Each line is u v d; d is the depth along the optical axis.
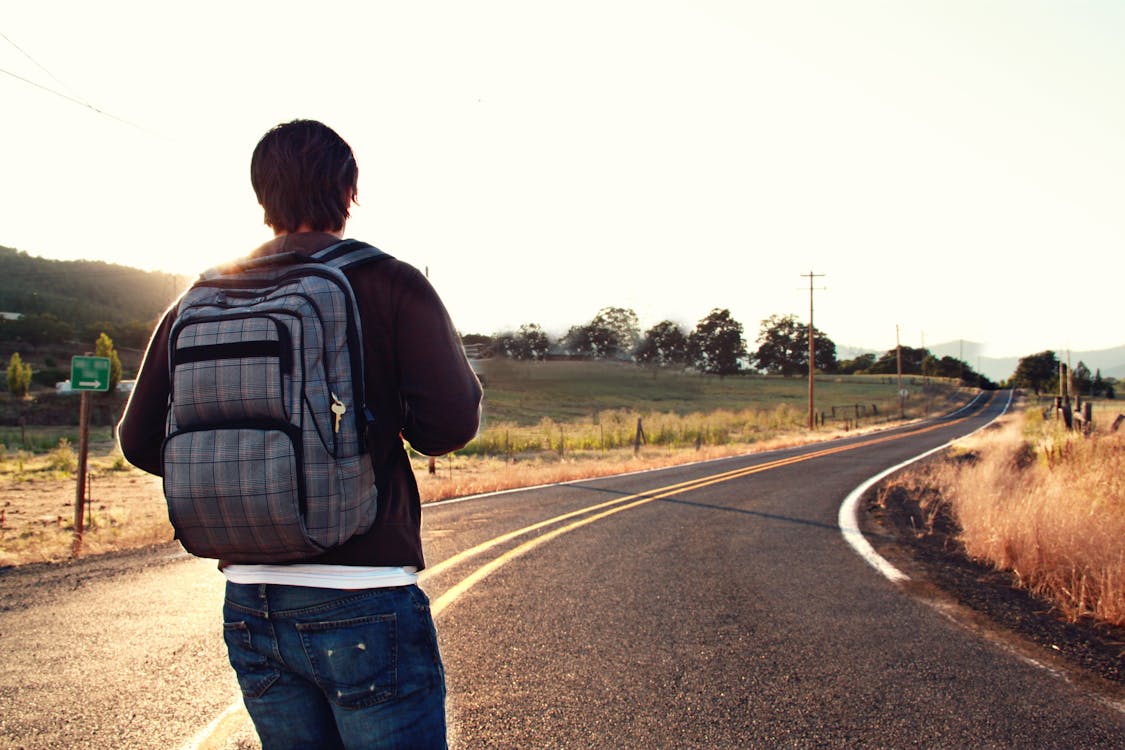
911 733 3.12
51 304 125.19
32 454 23.06
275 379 1.25
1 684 3.64
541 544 7.32
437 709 1.49
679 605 5.09
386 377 1.44
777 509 9.86
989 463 12.41
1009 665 3.94
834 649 4.19
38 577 6.04
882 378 136.75
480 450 27.83
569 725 3.18
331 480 1.27
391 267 1.47
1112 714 3.32
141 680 3.70
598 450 29.88
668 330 121.44
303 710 1.48
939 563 6.51
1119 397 123.00
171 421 1.33
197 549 1.31
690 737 3.07
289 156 1.52
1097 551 5.66
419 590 1.51
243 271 1.45
